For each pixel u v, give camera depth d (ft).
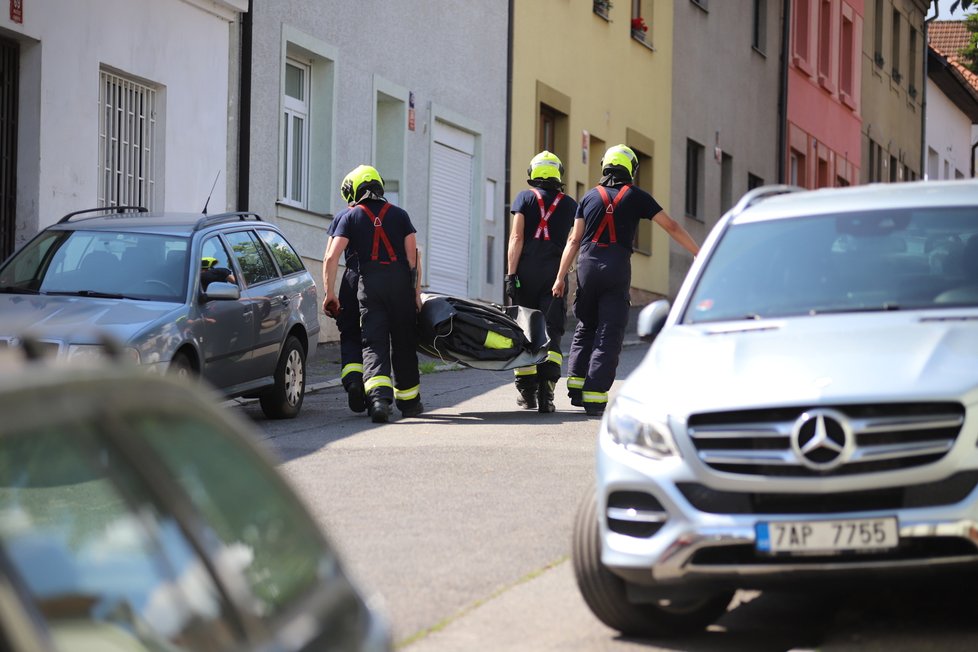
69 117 63.77
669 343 25.49
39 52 61.82
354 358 51.80
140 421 9.94
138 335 42.83
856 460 21.50
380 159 90.22
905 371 22.21
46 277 47.11
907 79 213.66
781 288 26.71
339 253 50.24
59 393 9.17
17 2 60.13
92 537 9.78
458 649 22.48
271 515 11.19
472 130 98.43
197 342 45.62
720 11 142.31
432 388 62.54
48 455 9.50
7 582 8.36
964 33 256.93
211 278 47.52
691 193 138.31
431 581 26.53
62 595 9.00
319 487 35.91
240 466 11.03
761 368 23.03
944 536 21.24
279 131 78.28
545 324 52.21
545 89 108.37
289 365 52.11
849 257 26.99
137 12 67.77
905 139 212.84
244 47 75.41
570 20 111.96
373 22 86.38
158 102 70.13
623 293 50.03
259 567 10.63
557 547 29.43
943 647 21.90
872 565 21.33
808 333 24.39
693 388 22.95
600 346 50.06
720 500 22.03
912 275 26.30
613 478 22.97
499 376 68.80
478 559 28.32
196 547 9.91
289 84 80.94
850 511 21.48
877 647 22.03
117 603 9.55
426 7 92.17
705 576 22.13
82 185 64.80
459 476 37.65
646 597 22.97
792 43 164.45
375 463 39.75
